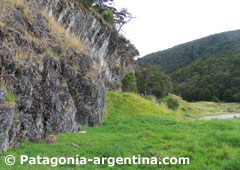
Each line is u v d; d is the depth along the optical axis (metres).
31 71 9.11
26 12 11.38
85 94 15.12
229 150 6.82
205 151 7.17
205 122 13.52
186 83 98.44
